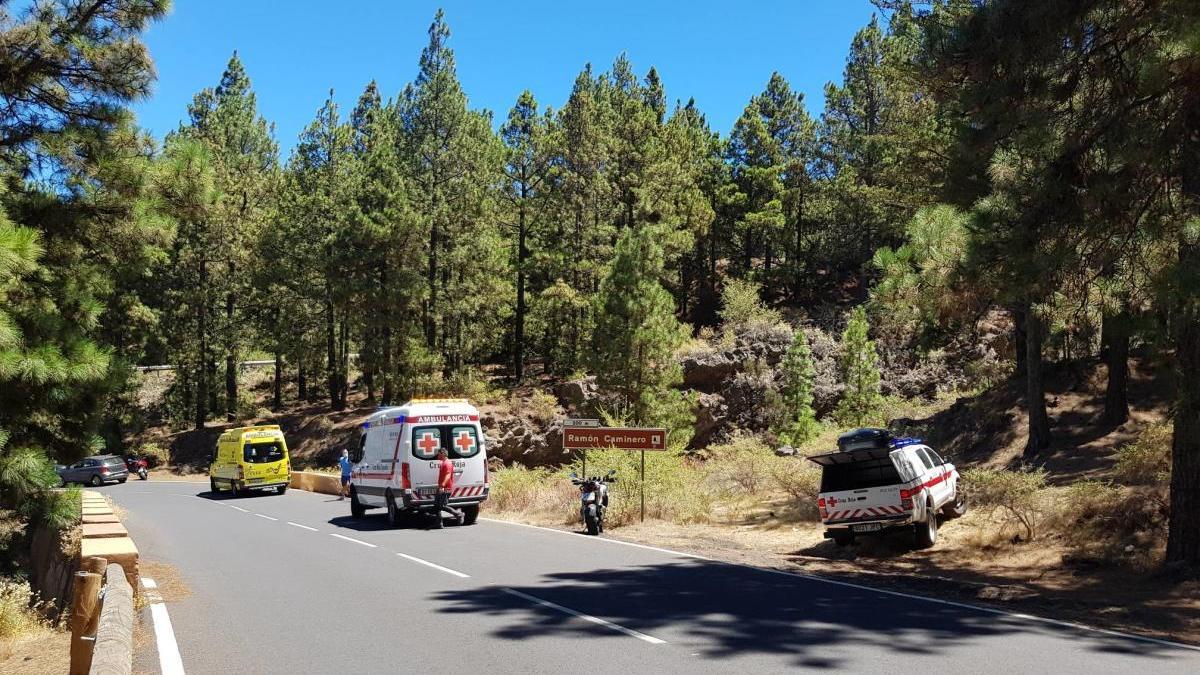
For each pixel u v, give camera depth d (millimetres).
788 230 60781
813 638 7816
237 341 54469
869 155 49531
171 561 13680
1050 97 10609
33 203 12898
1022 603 10000
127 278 15188
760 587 10797
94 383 13109
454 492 18875
